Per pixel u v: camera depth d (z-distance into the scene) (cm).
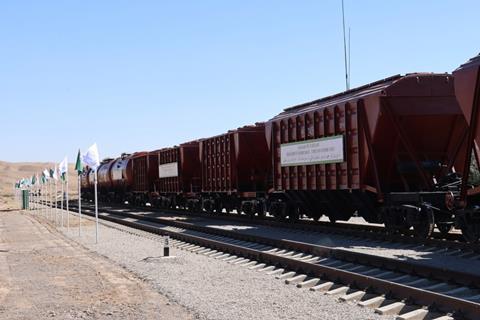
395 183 1981
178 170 3978
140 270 1404
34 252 1880
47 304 1029
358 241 1839
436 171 1908
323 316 891
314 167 2253
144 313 941
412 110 1844
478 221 1544
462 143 1861
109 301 1041
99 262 1583
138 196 5091
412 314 852
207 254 1702
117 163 5750
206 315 917
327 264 1405
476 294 992
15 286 1223
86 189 7475
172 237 2209
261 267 1398
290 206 2588
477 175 1802
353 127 2006
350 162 2031
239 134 3069
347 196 2145
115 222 3359
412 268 1193
